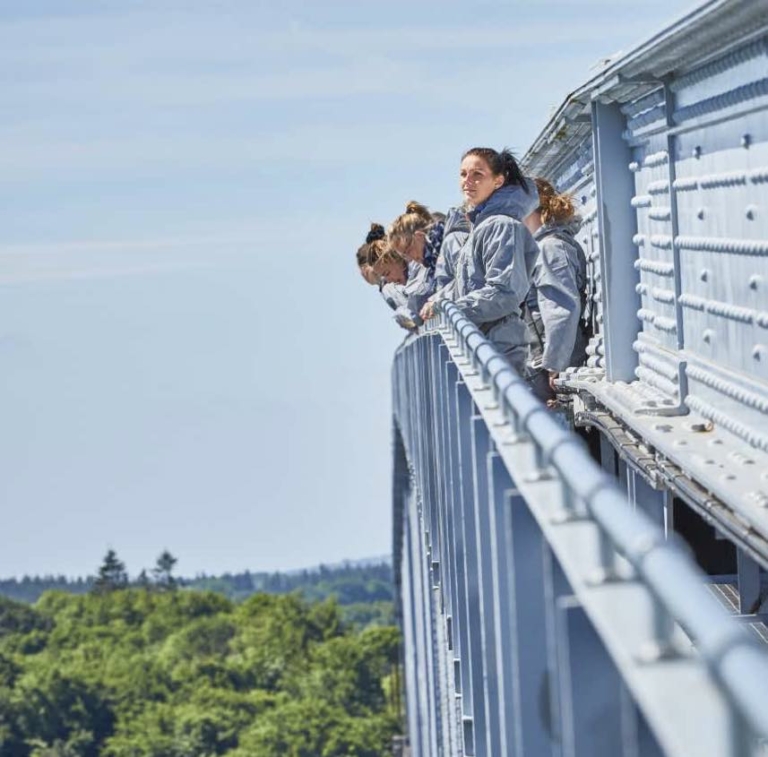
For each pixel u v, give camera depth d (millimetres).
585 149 17484
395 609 46656
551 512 5344
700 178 11781
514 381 7070
